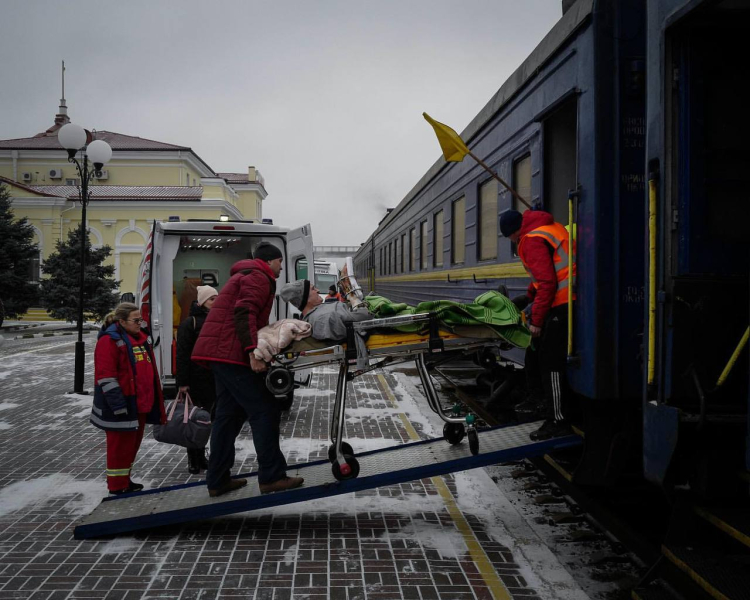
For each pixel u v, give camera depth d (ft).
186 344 17.90
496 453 14.05
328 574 11.87
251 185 162.40
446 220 32.22
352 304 14.26
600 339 13.16
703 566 9.67
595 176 13.21
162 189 119.03
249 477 15.58
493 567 12.16
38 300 79.66
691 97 10.53
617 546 13.09
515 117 20.10
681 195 10.55
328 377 37.65
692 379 10.36
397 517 14.83
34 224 107.14
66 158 124.06
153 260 25.04
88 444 21.47
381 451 16.14
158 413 16.49
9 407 27.86
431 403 15.26
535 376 16.84
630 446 13.62
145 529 13.99
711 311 10.44
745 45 10.64
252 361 13.37
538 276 14.15
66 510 15.21
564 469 14.75
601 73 13.24
